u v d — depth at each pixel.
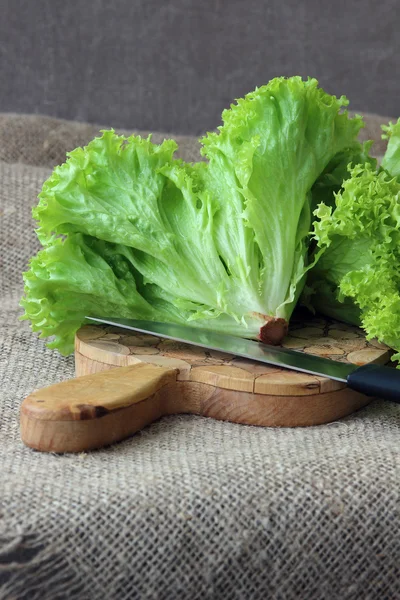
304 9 1.10
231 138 0.67
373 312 0.65
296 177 0.67
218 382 0.62
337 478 0.54
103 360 0.65
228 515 0.52
